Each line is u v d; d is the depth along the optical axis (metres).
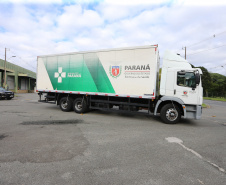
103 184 2.27
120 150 3.52
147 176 2.50
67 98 8.49
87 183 2.29
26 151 3.33
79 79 8.02
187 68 6.43
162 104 6.84
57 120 6.41
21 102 13.48
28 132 4.65
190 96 6.23
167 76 6.59
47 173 2.52
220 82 57.62
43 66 9.16
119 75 7.08
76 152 3.34
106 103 7.66
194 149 3.71
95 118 7.06
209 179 2.47
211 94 49.62
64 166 2.75
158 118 7.60
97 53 7.54
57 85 8.69
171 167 2.82
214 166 2.90
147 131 5.18
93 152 3.37
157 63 6.62
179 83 6.39
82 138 4.25
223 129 5.77
